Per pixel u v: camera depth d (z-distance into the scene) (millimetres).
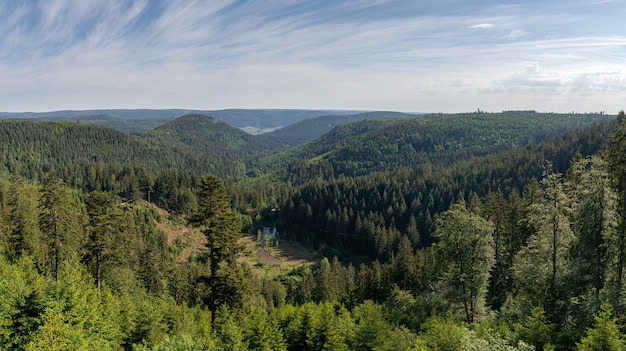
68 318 27422
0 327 26172
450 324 27516
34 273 46906
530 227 50656
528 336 27094
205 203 29953
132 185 152625
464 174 168125
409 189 167250
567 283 32031
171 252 129250
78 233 50906
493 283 52500
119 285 57469
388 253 133250
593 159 32875
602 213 31406
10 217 56125
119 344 31953
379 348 34500
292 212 187125
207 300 32625
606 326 21719
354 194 179000
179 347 27906
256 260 145875
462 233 41094
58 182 46594
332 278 87125
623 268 32094
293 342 44656
